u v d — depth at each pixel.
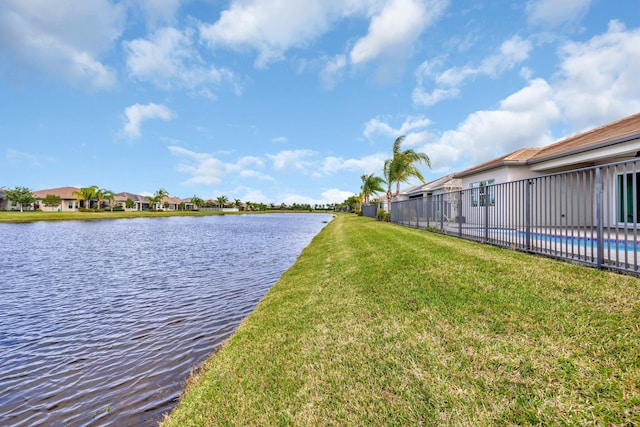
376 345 3.33
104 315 6.46
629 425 1.88
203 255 14.27
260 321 4.87
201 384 3.29
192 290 8.20
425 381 2.59
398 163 23.56
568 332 2.97
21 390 3.83
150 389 3.70
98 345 5.04
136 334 5.42
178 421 2.68
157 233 26.73
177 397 3.49
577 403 2.11
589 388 2.22
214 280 9.28
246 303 6.88
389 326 3.76
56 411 3.40
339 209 91.81
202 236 23.77
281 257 13.30
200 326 5.65
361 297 5.04
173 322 5.92
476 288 4.49
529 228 6.65
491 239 8.30
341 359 3.16
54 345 5.09
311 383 2.82
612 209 9.48
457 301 4.15
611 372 2.34
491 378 2.50
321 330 3.99
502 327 3.28
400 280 5.52
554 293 3.91
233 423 2.45
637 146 7.36
